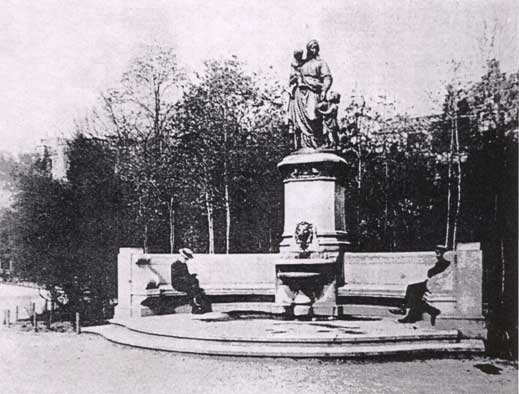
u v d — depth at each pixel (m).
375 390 10.81
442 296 16.33
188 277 20.53
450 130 30.02
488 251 21.47
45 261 22.95
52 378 12.39
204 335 14.42
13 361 13.96
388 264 18.98
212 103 30.66
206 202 30.61
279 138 30.77
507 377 11.62
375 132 31.58
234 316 19.33
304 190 19.56
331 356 13.04
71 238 23.75
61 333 17.98
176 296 20.56
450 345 13.70
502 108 28.39
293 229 19.62
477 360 13.16
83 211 24.69
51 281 22.70
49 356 14.48
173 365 12.97
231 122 30.81
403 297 17.94
